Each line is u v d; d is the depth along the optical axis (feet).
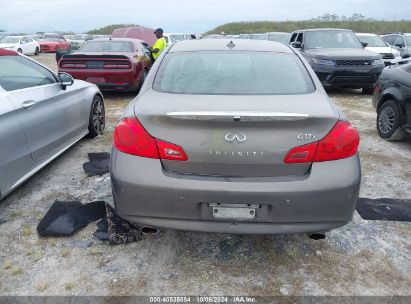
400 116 17.22
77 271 8.48
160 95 8.75
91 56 27.30
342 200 7.70
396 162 15.40
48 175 13.60
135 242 9.55
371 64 30.83
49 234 9.73
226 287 8.06
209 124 7.43
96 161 14.74
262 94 8.76
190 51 10.69
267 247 9.45
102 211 10.78
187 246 9.45
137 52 30.60
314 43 35.14
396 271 8.60
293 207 7.59
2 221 10.46
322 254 9.18
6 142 10.39
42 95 12.71
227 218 7.75
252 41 11.78
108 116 23.03
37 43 90.89
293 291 7.97
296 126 7.47
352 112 25.25
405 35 51.37
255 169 7.57
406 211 11.18
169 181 7.63
